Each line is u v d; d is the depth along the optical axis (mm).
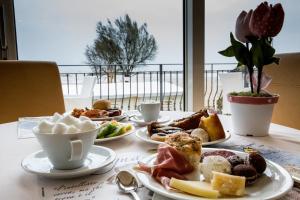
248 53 913
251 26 858
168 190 462
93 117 1154
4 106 1547
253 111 883
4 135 979
